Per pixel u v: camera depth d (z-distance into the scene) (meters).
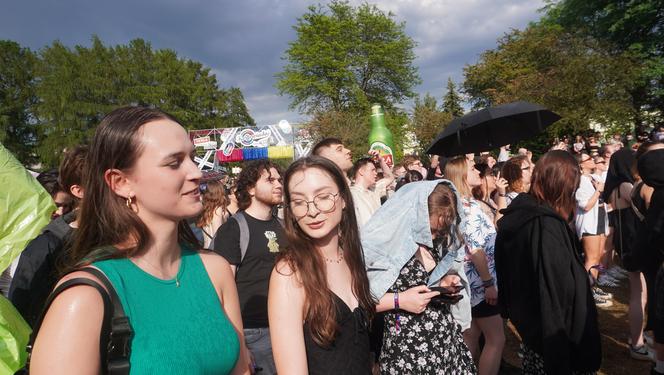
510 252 2.63
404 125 36.81
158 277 1.23
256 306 2.80
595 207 5.16
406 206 2.25
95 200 1.18
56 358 0.98
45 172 2.73
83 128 40.34
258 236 2.91
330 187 1.76
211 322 1.27
